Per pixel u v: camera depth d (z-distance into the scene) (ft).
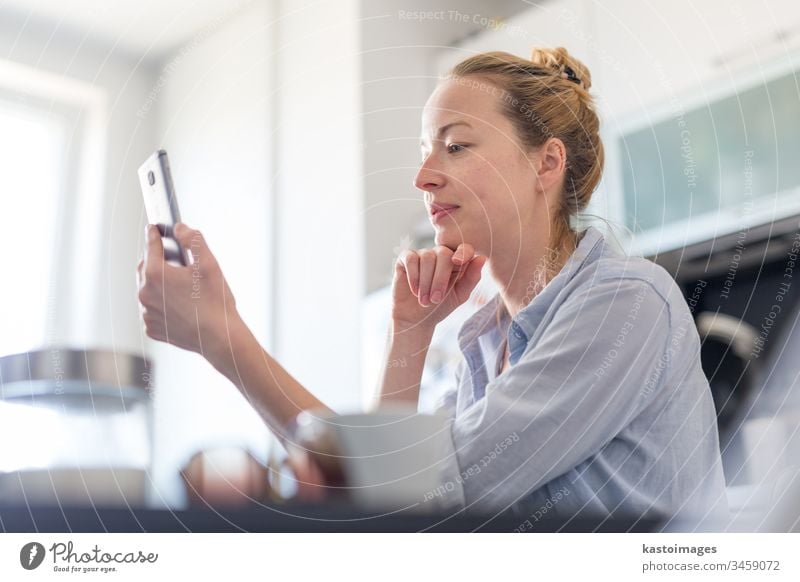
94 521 1.11
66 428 1.23
